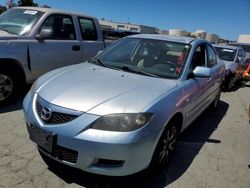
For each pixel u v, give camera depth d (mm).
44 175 3057
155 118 2850
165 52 4105
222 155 4156
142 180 3191
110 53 4387
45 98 2977
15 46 4871
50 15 5555
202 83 4305
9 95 4969
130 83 3283
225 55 10242
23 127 4172
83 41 6238
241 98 8625
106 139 2623
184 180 3324
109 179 3129
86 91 2990
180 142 4410
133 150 2689
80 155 2699
